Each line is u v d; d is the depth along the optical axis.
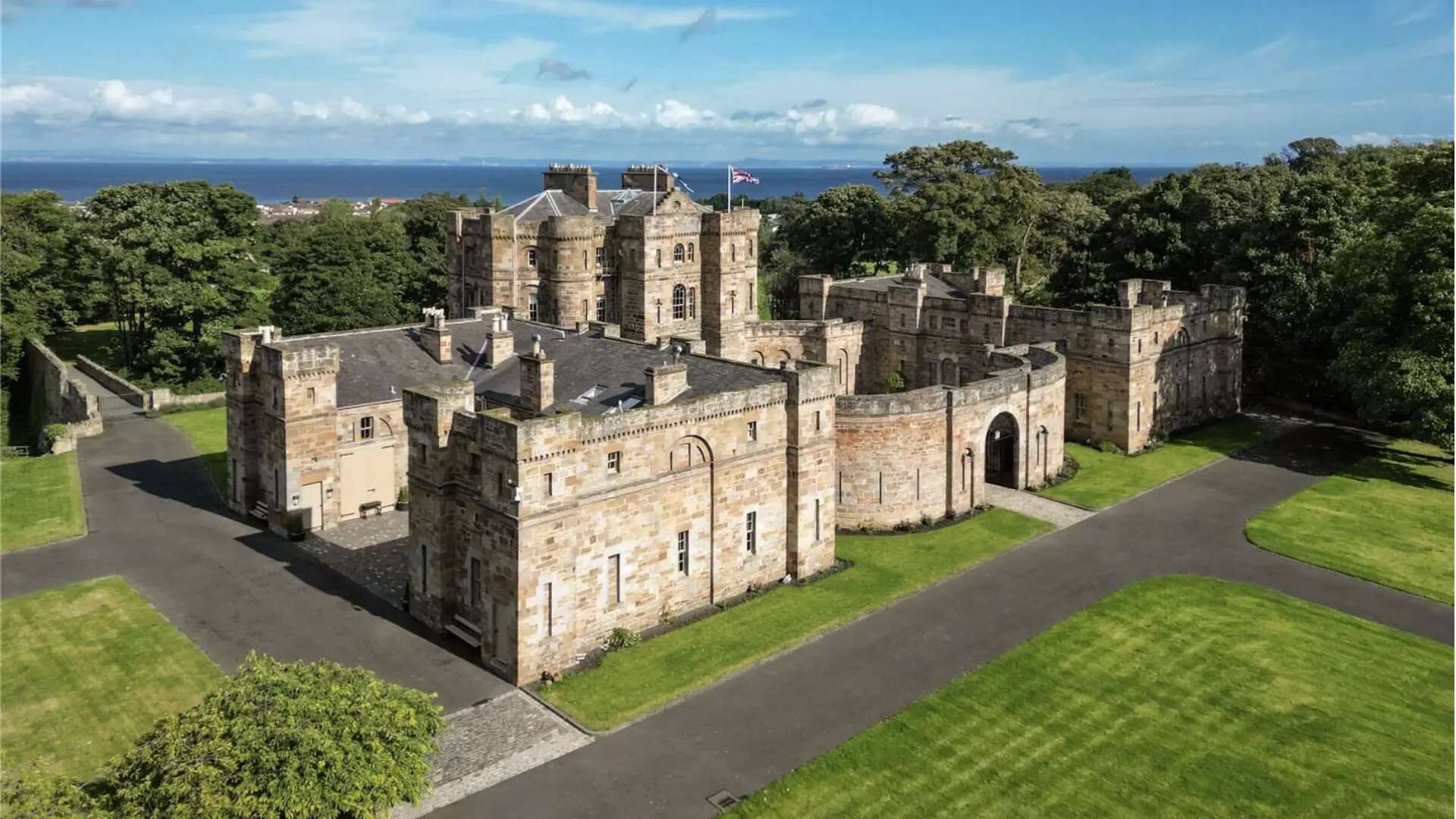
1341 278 91.81
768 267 181.38
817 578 65.19
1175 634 57.06
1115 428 94.38
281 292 123.62
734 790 42.66
